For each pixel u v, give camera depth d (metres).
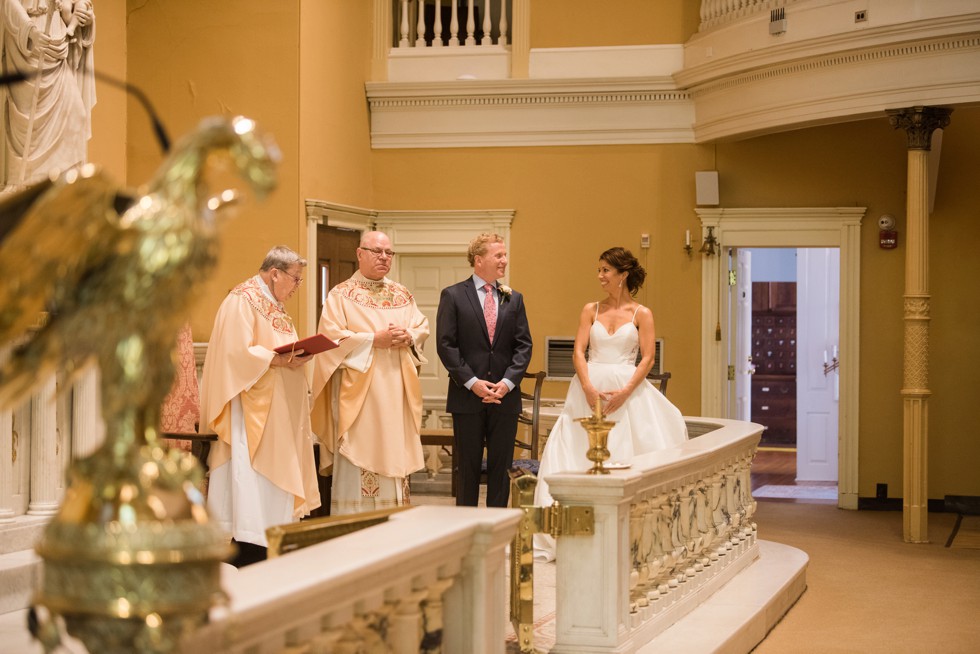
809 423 12.34
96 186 1.55
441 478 10.44
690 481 5.18
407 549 2.47
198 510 1.67
